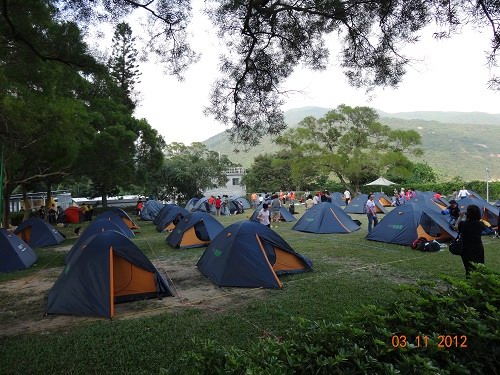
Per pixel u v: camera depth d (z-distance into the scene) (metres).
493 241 12.23
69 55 7.15
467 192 21.53
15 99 10.11
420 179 45.75
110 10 6.02
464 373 2.48
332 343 2.56
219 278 8.01
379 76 6.55
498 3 4.69
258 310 6.21
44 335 5.61
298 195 44.12
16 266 10.83
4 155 11.35
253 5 6.33
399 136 35.41
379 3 5.71
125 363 4.48
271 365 2.23
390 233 12.60
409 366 2.36
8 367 4.50
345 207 28.31
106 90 24.12
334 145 38.22
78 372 4.33
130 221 20.69
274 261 8.57
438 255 10.24
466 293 3.28
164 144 30.81
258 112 8.34
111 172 23.75
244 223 8.67
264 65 7.79
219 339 5.06
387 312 3.00
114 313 6.51
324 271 8.85
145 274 7.39
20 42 7.09
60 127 11.05
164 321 5.91
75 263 6.88
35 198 39.38
